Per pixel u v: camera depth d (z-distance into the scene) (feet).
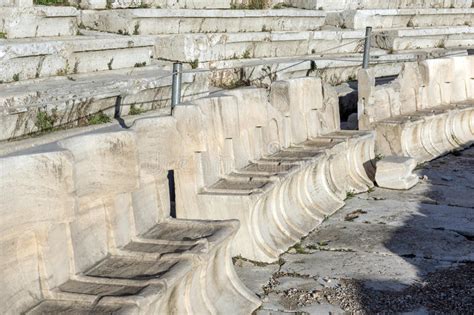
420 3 68.23
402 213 29.63
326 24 58.90
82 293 14.96
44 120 28.04
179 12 42.22
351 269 23.21
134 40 36.78
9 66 29.96
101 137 16.78
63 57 32.65
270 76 44.65
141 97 33.83
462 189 33.65
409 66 41.91
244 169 26.68
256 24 48.93
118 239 17.75
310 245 25.52
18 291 14.12
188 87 37.04
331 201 30.12
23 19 33.40
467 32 67.82
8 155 13.99
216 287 19.06
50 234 14.93
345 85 49.93
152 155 19.40
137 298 14.47
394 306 20.34
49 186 14.46
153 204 19.71
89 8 40.75
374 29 60.08
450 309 20.15
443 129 42.01
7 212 13.56
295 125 31.86
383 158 34.58
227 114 25.40
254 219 23.68
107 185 17.02
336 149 31.22
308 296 20.90
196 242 17.95
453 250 25.22
